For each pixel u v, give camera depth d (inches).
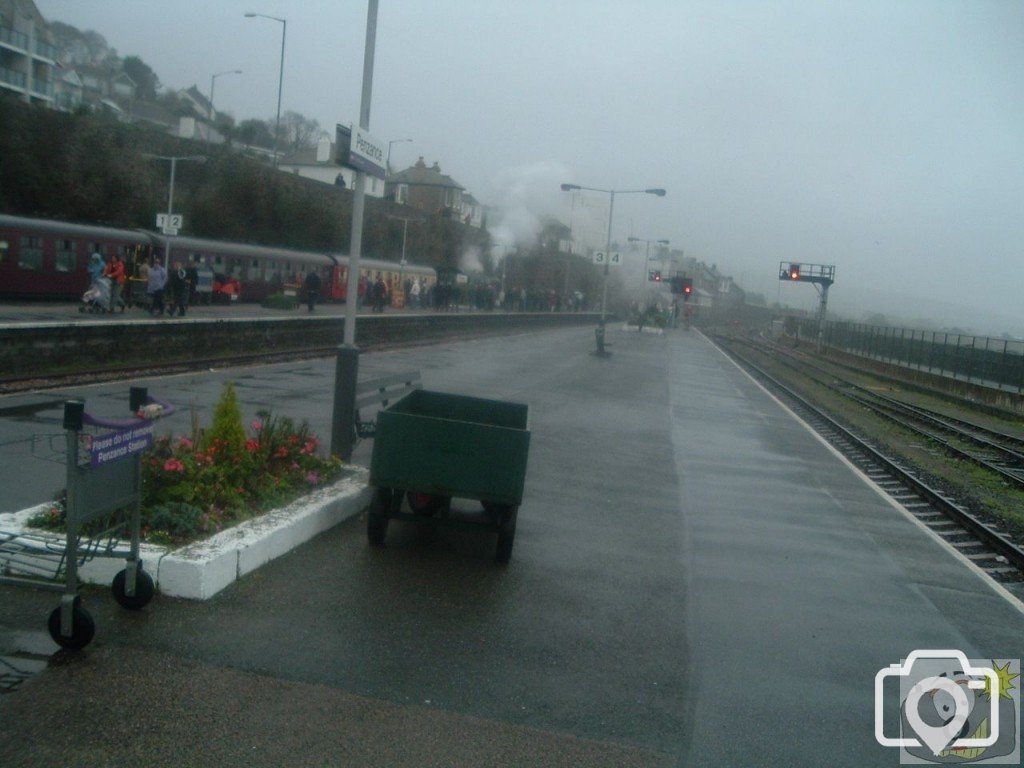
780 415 932.6
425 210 3275.1
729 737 201.2
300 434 366.3
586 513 409.1
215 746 174.9
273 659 215.0
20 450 407.2
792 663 250.2
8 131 1512.1
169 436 298.7
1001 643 283.6
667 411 852.0
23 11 2445.9
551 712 204.4
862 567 364.5
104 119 1875.0
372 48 392.8
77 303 1314.0
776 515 449.4
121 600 234.5
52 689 190.9
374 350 1204.5
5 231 1187.9
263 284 1782.7
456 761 178.9
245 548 267.3
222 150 2089.1
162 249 1469.0
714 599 301.4
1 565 245.9
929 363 1724.9
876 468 644.1
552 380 1023.0
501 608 268.5
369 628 240.5
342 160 372.2
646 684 225.6
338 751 177.8
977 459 727.7
